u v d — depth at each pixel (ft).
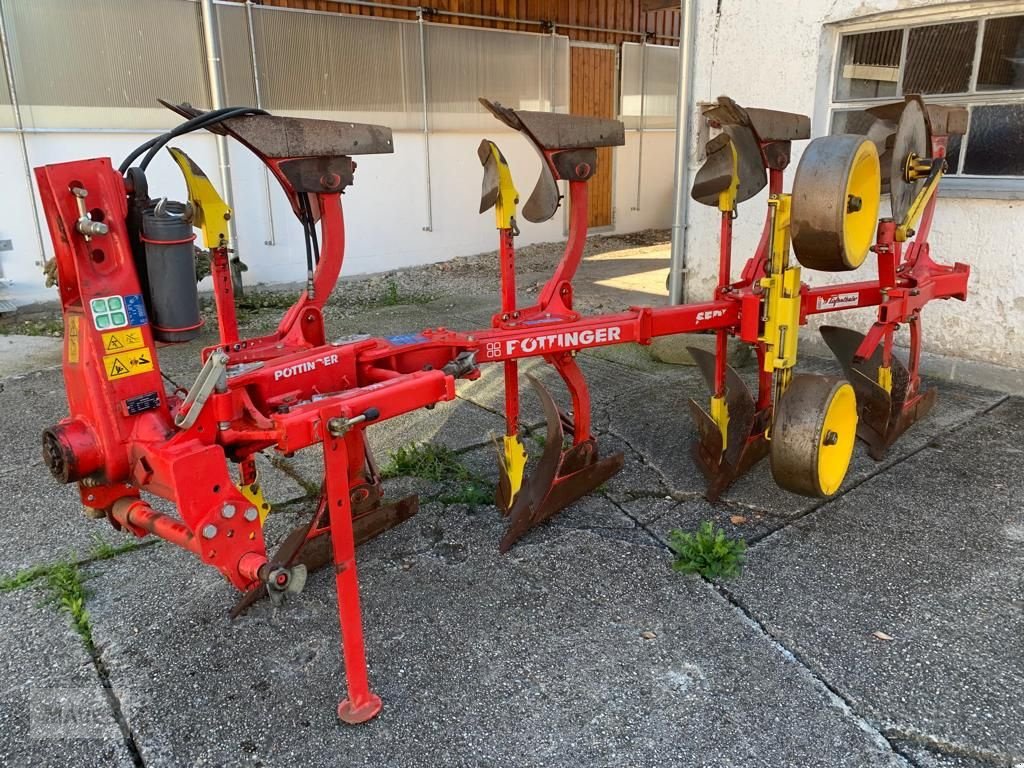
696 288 19.93
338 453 6.42
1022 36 13.96
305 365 7.71
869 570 9.32
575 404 10.74
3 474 12.23
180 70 24.03
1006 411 14.20
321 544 9.37
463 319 22.31
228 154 24.80
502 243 9.47
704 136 18.76
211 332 21.04
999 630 8.16
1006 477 11.62
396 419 14.51
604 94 36.40
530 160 33.86
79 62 22.18
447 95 30.27
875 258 16.37
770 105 17.35
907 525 10.33
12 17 20.90
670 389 15.94
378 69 28.09
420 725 7.00
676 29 39.19
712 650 7.96
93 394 6.48
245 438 6.51
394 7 28.04
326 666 7.80
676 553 9.77
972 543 9.86
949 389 15.40
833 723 6.94
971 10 14.35
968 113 13.41
